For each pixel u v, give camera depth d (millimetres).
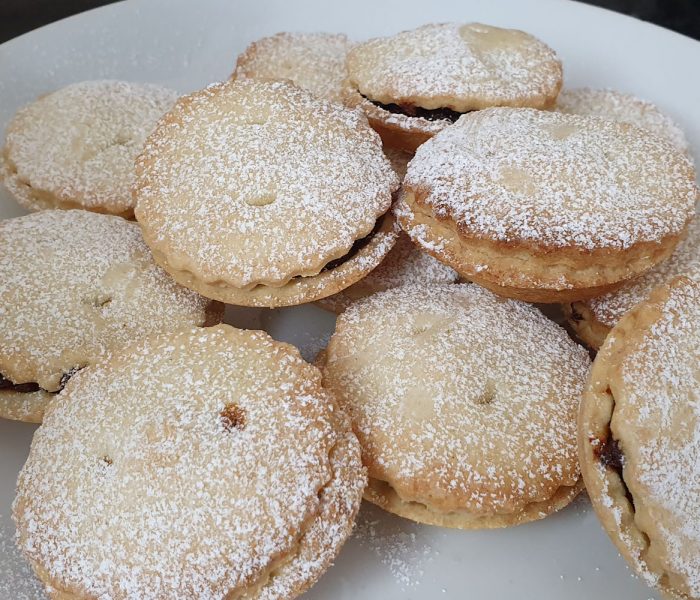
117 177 162
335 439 114
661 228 128
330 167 140
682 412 103
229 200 135
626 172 135
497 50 167
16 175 166
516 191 131
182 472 108
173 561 103
